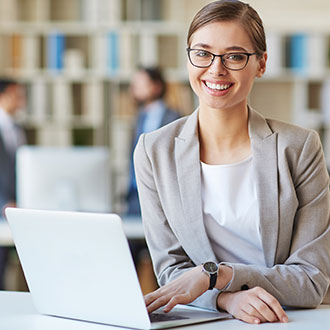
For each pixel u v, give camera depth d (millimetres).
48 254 1997
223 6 2072
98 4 8055
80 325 1967
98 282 1910
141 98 6961
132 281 1829
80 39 8188
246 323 1941
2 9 8047
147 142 2299
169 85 7965
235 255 2246
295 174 2176
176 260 2262
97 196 5375
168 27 8039
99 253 1862
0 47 8055
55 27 8117
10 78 8094
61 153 5355
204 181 2215
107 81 8133
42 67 8117
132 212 6602
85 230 1859
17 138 7230
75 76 8086
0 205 6977
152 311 1987
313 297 2107
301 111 8031
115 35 8023
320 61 7953
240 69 2061
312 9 8094
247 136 2219
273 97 8203
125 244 1793
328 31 7977
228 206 2191
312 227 2166
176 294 2004
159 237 2303
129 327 1910
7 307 2225
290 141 2176
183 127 2303
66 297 2021
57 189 5332
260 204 2152
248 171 2197
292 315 2049
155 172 2260
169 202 2242
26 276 2104
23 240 2043
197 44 2084
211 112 2178
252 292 2002
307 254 2148
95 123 8141
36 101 8125
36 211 1966
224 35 2049
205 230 2217
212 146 2230
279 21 8125
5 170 7086
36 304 2119
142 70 6922
